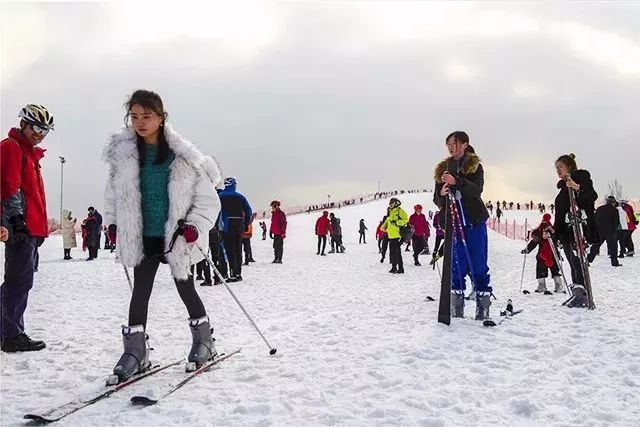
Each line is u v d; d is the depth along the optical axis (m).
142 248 3.68
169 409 3.04
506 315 5.88
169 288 9.84
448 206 5.45
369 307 6.84
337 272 13.93
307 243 31.39
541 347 4.49
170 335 5.27
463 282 5.84
